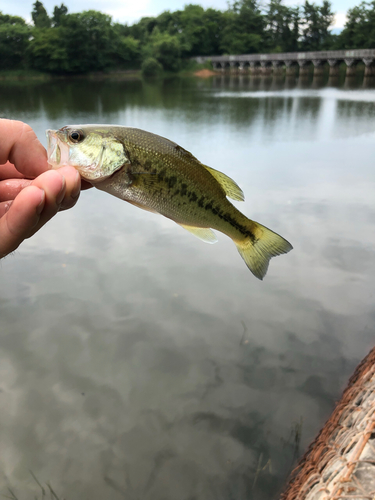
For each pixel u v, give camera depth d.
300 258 0.89
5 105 3.59
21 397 0.56
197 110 3.28
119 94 4.91
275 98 4.25
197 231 0.34
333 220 1.06
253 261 0.38
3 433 0.52
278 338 0.66
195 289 0.79
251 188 1.30
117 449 0.50
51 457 0.49
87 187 0.31
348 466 0.32
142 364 0.62
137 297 0.76
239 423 0.53
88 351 0.64
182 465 0.48
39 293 0.77
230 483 0.47
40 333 0.67
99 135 0.28
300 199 1.21
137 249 0.94
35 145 0.27
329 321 0.70
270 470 0.48
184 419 0.54
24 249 0.94
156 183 0.30
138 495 0.46
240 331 0.68
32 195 0.20
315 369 0.60
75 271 0.85
